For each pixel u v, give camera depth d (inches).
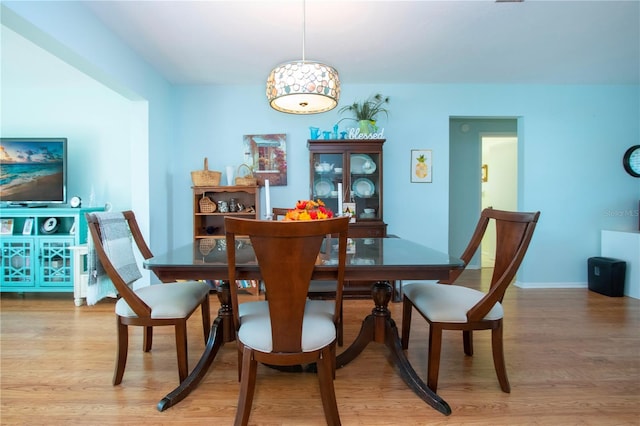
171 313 58.6
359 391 59.5
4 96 132.6
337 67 116.1
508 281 54.4
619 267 121.1
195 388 60.0
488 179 217.9
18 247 115.6
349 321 95.8
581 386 60.9
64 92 132.7
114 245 64.1
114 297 117.2
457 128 172.6
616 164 137.3
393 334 64.9
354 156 126.0
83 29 78.7
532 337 83.2
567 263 137.3
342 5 79.0
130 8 79.6
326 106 76.7
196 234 123.3
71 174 133.3
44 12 66.7
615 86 136.5
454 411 53.7
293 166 134.6
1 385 60.7
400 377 64.4
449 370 67.1
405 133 134.5
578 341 80.8
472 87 134.4
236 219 41.0
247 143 133.9
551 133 136.0
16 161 123.3
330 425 48.9
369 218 126.0
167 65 113.3
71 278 115.5
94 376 63.9
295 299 44.3
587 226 137.3
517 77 127.0
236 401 56.4
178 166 133.3
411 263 52.4
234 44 98.3
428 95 134.1
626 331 87.4
